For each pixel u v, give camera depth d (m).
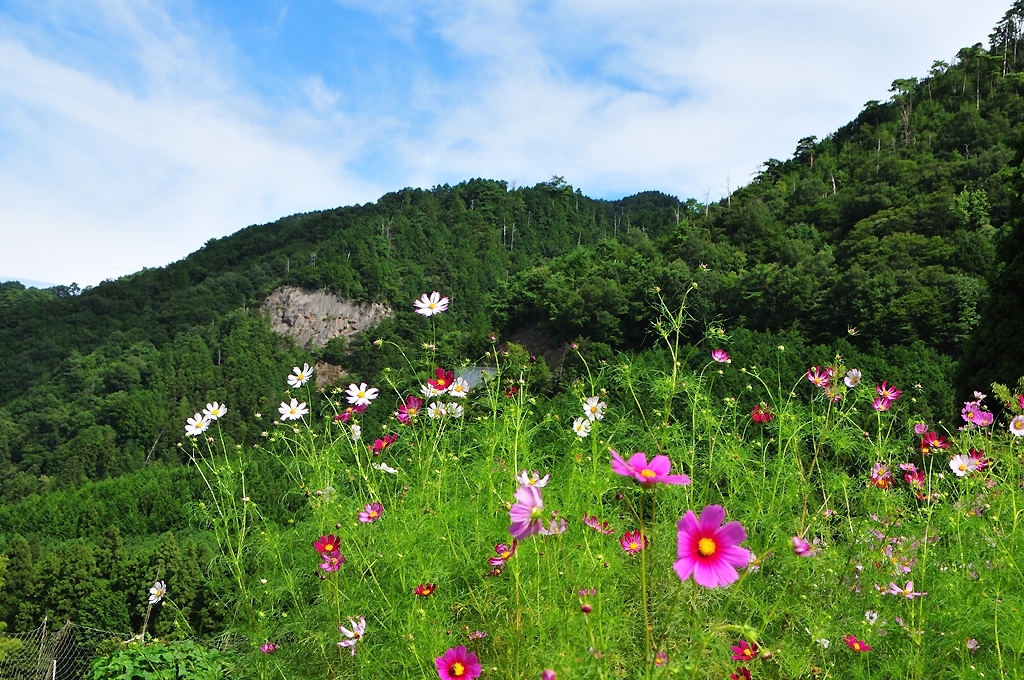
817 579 2.12
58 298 126.94
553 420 2.74
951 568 2.20
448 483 2.62
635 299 41.31
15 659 14.77
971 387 10.73
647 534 1.66
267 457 2.90
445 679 1.62
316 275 110.94
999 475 2.49
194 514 2.80
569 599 1.75
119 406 74.75
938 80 77.62
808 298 35.94
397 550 2.22
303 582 2.52
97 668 3.71
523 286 55.00
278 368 95.38
